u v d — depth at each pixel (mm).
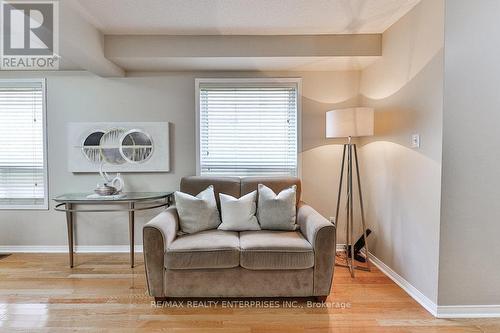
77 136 3244
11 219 3309
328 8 2318
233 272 2174
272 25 2627
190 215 2572
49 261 3035
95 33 2641
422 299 2189
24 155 3293
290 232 2541
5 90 3262
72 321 1974
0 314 2057
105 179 3246
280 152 3336
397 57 2525
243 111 3312
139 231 3330
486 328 1896
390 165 2652
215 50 2826
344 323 1955
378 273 2732
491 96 1968
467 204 1996
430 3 2076
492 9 1939
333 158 3314
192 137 3289
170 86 3264
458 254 2010
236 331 1872
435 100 2033
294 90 3303
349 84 3285
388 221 2688
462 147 1975
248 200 2684
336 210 3141
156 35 2807
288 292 2174
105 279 2615
